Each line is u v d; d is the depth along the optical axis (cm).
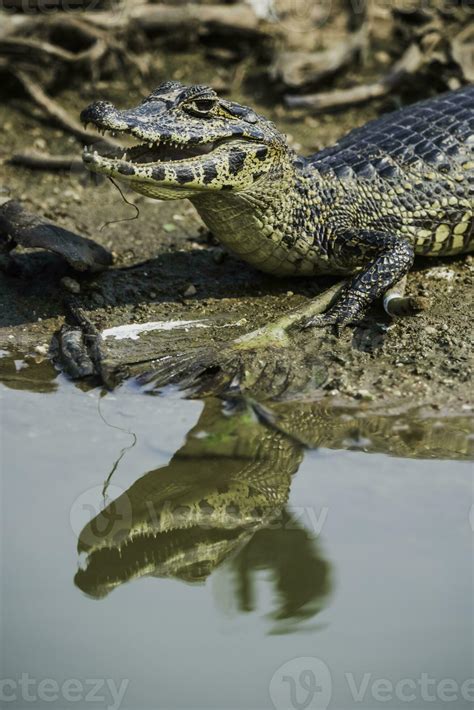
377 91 3569
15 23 3547
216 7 3747
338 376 2208
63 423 2084
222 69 3778
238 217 2423
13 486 1875
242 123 2341
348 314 2359
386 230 2528
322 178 2498
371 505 1797
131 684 1458
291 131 3484
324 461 1938
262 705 1422
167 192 2325
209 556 1738
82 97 3625
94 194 3136
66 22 3606
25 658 1512
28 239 2522
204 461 1955
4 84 3591
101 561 1720
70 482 1894
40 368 2314
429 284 2567
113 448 1997
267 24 3797
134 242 2850
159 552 1753
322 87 3678
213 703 1449
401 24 3856
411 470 1895
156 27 3731
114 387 2209
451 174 2588
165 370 2255
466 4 3894
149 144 2330
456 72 3481
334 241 2506
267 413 2081
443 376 2197
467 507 1778
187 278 2670
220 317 2483
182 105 2317
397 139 2652
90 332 2392
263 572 1686
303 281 2628
